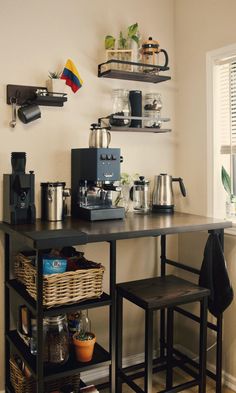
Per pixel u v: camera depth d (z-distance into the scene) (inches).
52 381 83.7
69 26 96.4
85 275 74.7
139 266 110.0
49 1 93.7
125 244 107.6
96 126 91.7
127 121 99.9
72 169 97.1
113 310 77.5
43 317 70.1
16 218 84.5
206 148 103.9
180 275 113.6
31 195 86.0
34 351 77.8
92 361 77.8
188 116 109.3
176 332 114.9
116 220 91.4
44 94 90.0
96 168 87.3
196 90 106.3
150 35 108.7
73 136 98.1
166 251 114.1
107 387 92.0
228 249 98.0
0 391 91.7
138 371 107.4
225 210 103.7
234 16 94.1
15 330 91.5
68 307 72.7
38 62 92.9
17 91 89.8
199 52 104.6
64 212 93.6
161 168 112.5
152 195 109.5
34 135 93.3
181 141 112.3
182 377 104.3
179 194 113.4
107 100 102.3
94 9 99.6
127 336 109.2
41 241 66.6
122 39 100.2
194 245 109.2
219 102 102.5
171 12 111.9
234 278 96.7
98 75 100.6
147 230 78.5
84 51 98.7
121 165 106.6
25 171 90.4
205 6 101.9
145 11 107.3
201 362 86.7
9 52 89.6
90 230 76.9
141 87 108.0
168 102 112.7
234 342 97.0
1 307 91.2
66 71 93.7
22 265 83.6
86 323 87.7
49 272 71.4
